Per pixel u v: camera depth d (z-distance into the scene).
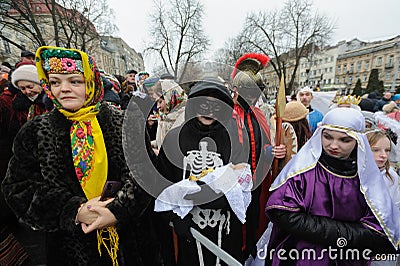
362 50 44.06
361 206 1.19
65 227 1.00
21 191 1.03
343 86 38.12
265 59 1.48
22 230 2.23
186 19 22.11
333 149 1.18
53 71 0.96
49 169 1.02
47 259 1.18
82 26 16.38
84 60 1.00
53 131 1.03
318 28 23.86
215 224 1.11
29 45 21.88
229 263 0.97
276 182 1.31
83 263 1.13
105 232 1.13
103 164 1.07
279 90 1.44
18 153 1.03
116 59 45.03
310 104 3.87
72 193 1.06
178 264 1.26
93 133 1.06
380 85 25.30
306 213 1.20
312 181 1.22
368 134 1.61
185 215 1.03
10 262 1.49
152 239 1.34
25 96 2.05
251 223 1.36
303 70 42.75
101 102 1.19
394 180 1.61
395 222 1.17
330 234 1.13
